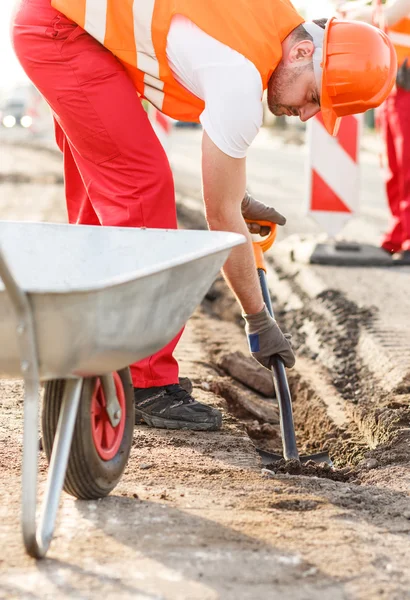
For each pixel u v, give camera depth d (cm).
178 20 487
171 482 471
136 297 355
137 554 369
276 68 494
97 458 412
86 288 327
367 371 770
